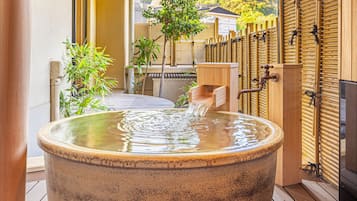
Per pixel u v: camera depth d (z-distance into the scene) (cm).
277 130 163
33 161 296
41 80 394
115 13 962
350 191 209
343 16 231
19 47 144
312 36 297
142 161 115
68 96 498
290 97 271
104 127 177
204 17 1061
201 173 118
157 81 993
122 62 970
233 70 218
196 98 219
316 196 251
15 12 141
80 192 124
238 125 181
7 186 139
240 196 126
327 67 276
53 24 450
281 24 364
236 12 1089
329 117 276
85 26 827
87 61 510
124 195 118
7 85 138
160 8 1049
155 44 988
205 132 164
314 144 302
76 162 123
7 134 139
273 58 392
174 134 160
